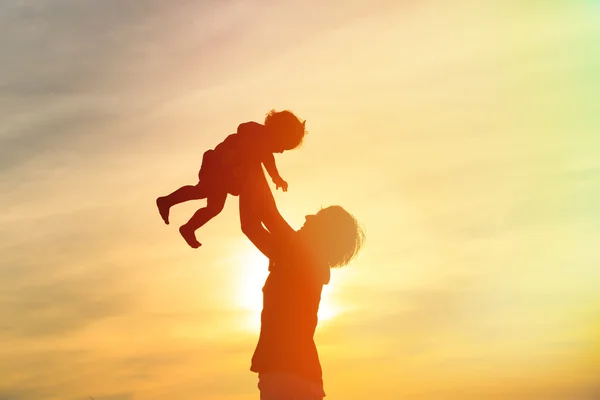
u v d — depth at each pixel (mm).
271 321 3957
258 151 4348
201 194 4391
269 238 4059
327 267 4094
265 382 3912
